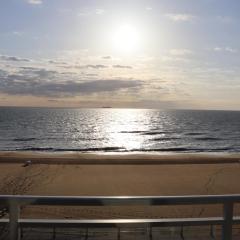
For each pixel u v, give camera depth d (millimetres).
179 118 175750
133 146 59406
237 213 12852
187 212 15086
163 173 28219
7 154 40562
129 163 33688
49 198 2480
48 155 40375
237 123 131500
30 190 22000
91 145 60469
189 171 29297
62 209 15602
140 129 98062
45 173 27688
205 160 36125
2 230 2762
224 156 41500
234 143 65125
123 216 14781
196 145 61219
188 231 3268
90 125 113250
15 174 27188
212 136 78062
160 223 2861
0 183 23875
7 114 181000
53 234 3154
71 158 36750
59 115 191250
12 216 2504
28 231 3164
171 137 75188
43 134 78500
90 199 2473
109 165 32281
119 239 2953
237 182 25141
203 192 22156
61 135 77500
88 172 28312
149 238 2936
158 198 2523
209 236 3158
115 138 72750
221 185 24109
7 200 2494
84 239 3084
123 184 23922
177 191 22250
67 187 22859
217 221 2785
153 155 42656
